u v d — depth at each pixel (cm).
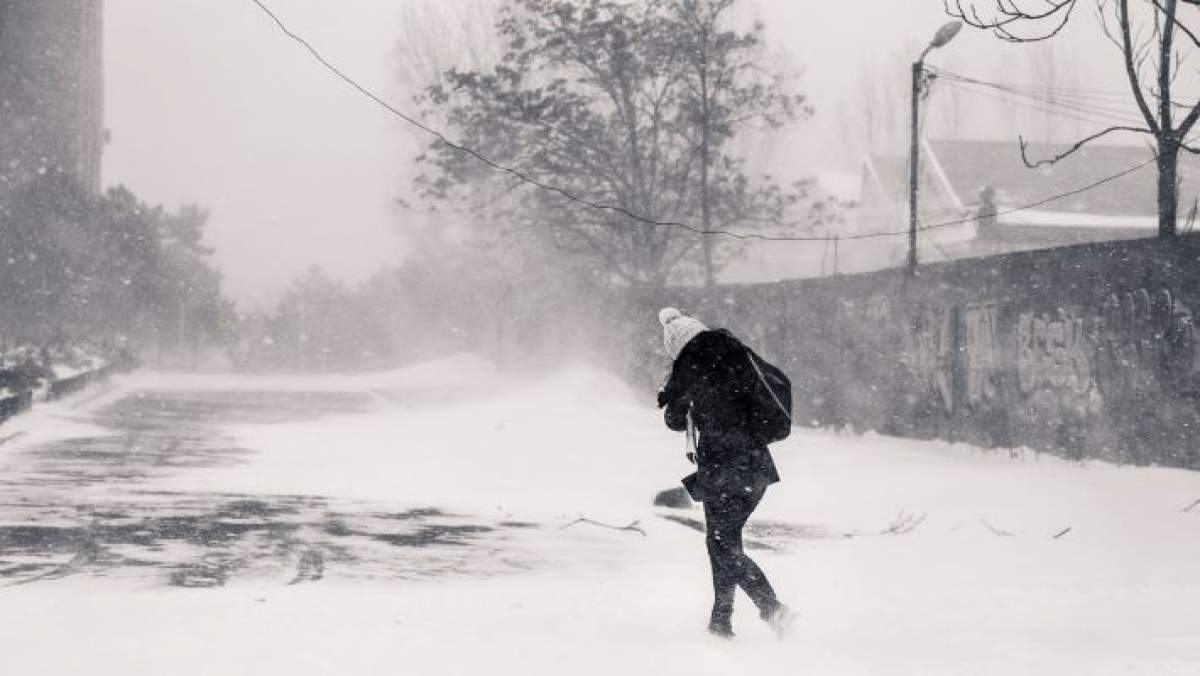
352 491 1481
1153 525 1187
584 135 3959
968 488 1519
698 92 4031
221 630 616
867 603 749
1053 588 813
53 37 6078
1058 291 1992
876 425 2622
